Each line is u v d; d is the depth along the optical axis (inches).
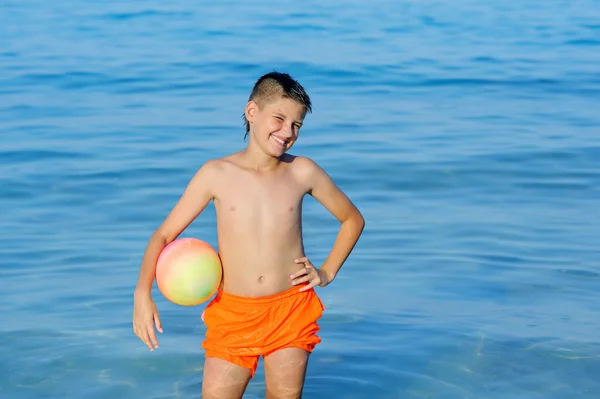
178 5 1269.7
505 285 447.5
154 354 382.9
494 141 689.6
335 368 373.4
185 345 392.2
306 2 1311.5
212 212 542.6
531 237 506.9
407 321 412.5
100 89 836.0
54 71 895.7
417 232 513.0
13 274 453.4
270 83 301.1
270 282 303.3
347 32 1111.0
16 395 349.4
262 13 1219.9
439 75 909.8
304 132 707.4
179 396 350.6
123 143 673.0
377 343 393.4
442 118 757.3
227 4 1282.0
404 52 1009.5
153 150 656.4
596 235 510.6
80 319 410.0
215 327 307.3
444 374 368.2
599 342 392.2
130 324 407.2
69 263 467.2
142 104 786.8
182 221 309.0
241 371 305.3
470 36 1108.5
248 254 302.7
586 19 1218.6
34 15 1189.1
